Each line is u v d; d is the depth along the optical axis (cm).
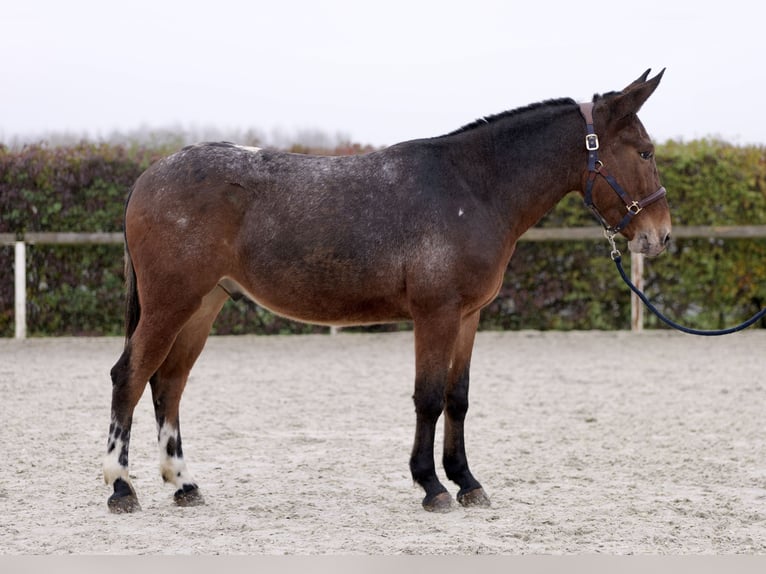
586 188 736
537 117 738
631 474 829
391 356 1579
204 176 704
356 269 700
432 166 718
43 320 1747
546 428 1032
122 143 1784
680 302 1825
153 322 695
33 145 1742
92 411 1098
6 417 1055
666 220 732
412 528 654
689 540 629
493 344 1684
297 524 664
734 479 808
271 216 704
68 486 766
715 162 1788
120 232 1739
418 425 708
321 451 909
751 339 1745
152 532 641
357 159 726
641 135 729
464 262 697
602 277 1806
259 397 1207
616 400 1196
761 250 1805
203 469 834
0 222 1728
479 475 823
